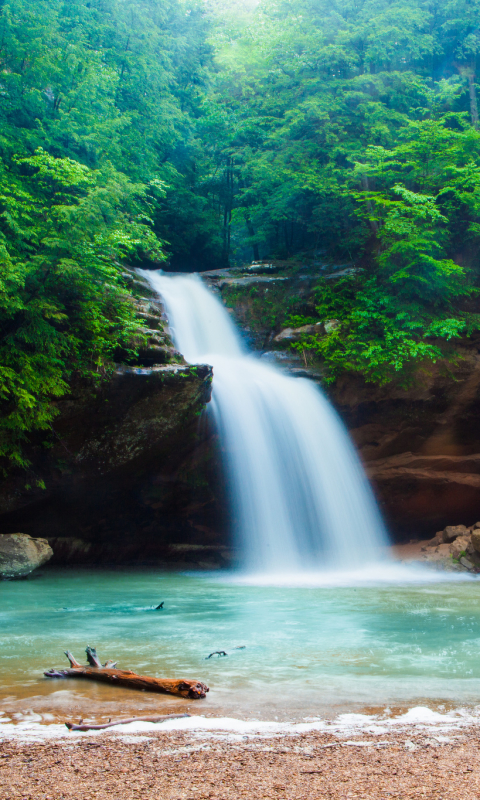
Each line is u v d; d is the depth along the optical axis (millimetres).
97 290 18031
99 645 7930
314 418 20344
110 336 17391
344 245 26656
